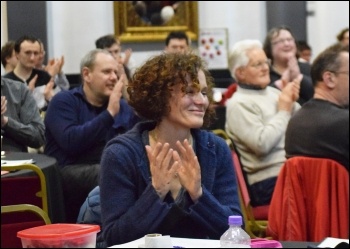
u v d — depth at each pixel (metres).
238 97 5.01
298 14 9.42
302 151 3.83
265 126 4.87
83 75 5.20
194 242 2.10
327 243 2.32
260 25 9.52
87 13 9.30
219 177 2.58
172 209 2.31
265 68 5.01
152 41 9.22
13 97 5.68
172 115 2.46
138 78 2.49
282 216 3.62
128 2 9.16
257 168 4.87
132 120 5.21
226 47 9.35
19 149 5.58
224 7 9.45
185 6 9.25
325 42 9.68
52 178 4.48
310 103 3.92
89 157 5.13
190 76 2.44
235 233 2.10
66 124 5.08
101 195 2.45
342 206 3.53
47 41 9.11
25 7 9.01
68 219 4.99
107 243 2.40
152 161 2.31
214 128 7.07
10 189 3.94
